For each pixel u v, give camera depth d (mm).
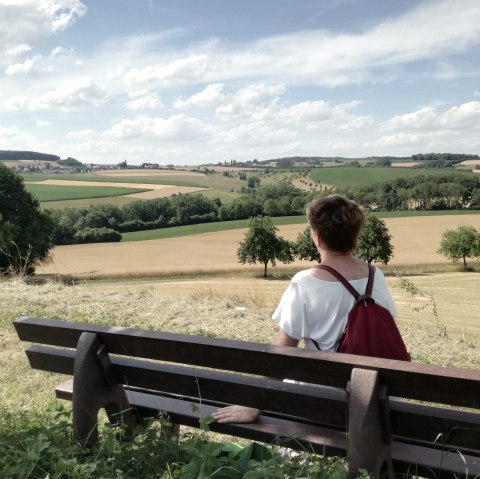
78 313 8656
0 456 2877
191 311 9102
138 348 2758
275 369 2420
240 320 8609
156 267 74875
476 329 24391
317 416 2471
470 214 111250
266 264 74750
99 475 2627
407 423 2277
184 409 2992
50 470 2682
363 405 2156
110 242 95625
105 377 2881
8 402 4684
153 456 2799
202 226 107875
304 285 2660
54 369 3150
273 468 2396
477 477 2227
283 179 190875
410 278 66500
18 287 10781
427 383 2111
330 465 2400
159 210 111625
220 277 72438
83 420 2846
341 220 2680
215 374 2668
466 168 191000
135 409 3088
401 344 2525
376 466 2176
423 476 2359
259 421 2756
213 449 2561
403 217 109375
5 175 56531
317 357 2287
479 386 2010
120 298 9992
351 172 191250
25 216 57000
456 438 2227
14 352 6453
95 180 169375
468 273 72438
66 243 95188
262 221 75250
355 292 2604
